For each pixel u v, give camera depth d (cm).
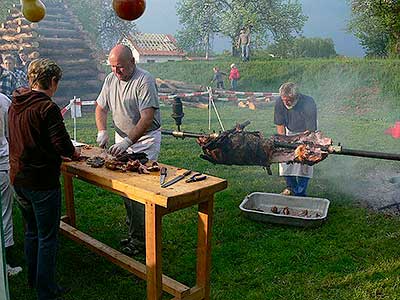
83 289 337
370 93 1550
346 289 338
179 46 2486
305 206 495
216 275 357
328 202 486
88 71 1429
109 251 352
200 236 294
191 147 856
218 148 427
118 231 441
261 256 388
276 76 1831
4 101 339
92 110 1385
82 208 505
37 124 266
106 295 329
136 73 361
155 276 273
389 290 336
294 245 409
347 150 402
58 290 324
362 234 437
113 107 377
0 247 181
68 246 405
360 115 1454
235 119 1285
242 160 431
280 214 466
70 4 1842
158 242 269
